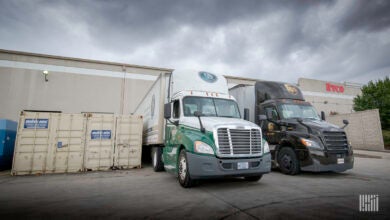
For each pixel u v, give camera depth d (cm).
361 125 2000
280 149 828
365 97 2506
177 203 428
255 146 555
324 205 410
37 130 860
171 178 719
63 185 616
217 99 717
